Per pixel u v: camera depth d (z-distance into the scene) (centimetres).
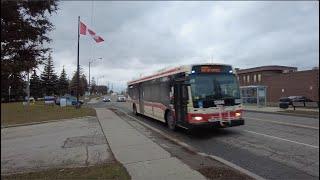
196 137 1680
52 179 894
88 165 1073
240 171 915
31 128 2442
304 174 935
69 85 12094
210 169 921
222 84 1706
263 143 1445
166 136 1689
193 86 1669
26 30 720
